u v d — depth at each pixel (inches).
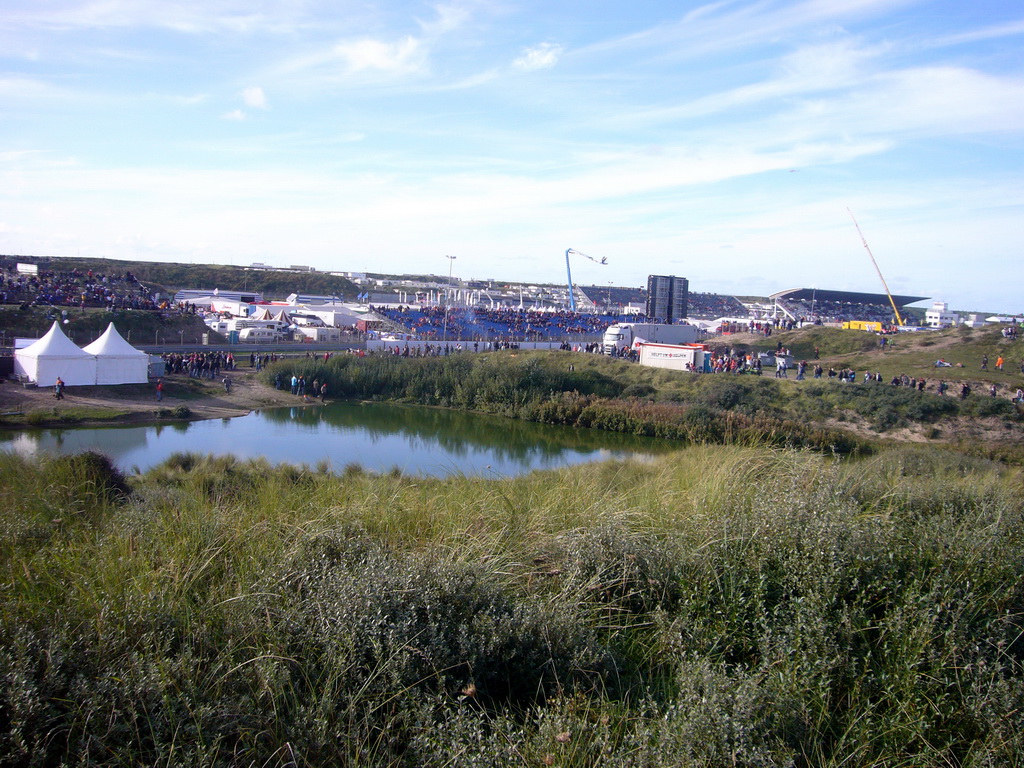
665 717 133.0
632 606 203.8
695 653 159.8
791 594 185.0
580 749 131.6
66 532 234.5
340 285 5964.6
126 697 125.9
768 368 2454.5
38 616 153.3
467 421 1726.1
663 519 265.4
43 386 1486.2
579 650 165.3
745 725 131.8
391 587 167.3
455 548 219.9
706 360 2181.3
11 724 117.5
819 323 4173.2
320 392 1891.0
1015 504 291.7
